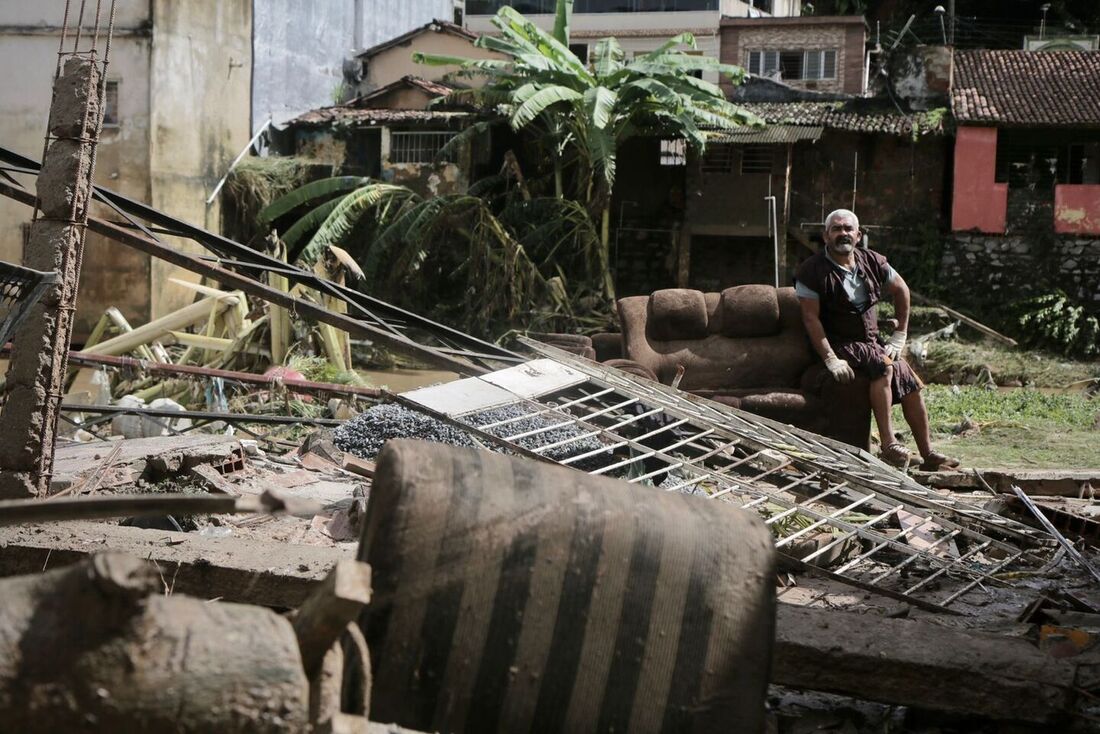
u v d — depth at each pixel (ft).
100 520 16.92
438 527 8.38
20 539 14.43
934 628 12.43
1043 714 11.11
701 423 19.89
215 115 80.33
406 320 25.45
